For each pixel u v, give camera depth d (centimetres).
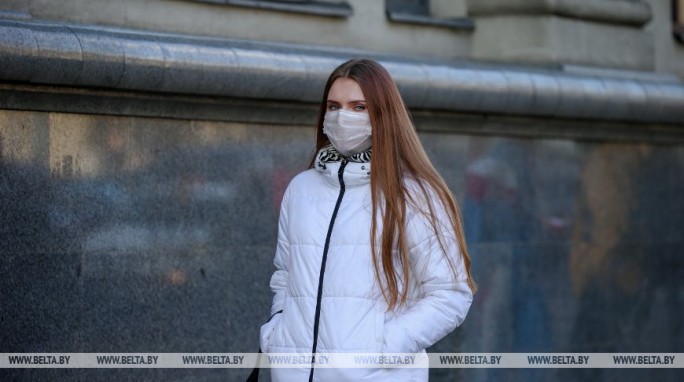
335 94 816
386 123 805
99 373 1089
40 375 1044
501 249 1480
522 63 1547
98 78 1042
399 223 781
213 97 1166
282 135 1253
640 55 1688
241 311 1212
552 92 1462
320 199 807
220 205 1195
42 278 1043
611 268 1639
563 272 1566
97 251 1088
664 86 1638
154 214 1136
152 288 1134
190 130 1170
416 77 1309
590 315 1606
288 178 1258
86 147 1079
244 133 1217
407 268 784
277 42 1292
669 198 1730
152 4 1191
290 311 790
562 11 1549
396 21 1451
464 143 1434
